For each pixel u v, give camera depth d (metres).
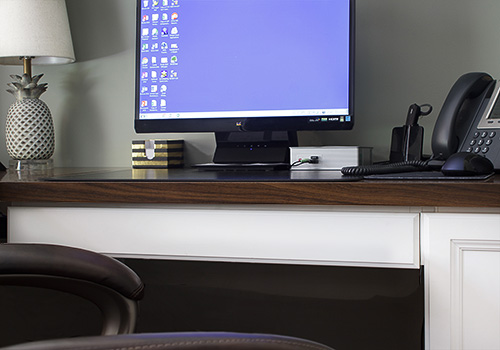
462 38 1.44
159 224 0.98
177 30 1.37
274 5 1.32
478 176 0.93
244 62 1.34
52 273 0.79
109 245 1.00
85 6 1.65
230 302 1.11
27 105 1.50
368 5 1.48
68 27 1.57
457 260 0.89
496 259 0.88
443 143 1.17
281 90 1.32
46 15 1.51
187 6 1.37
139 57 1.39
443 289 0.90
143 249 0.98
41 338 1.12
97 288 0.80
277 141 1.37
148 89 1.39
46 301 1.12
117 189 0.97
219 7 1.35
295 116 1.31
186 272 1.12
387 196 0.89
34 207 1.02
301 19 1.31
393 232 0.91
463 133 1.18
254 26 1.33
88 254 0.81
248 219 0.95
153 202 0.96
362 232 0.92
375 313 1.05
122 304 0.81
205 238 0.96
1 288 1.13
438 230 0.89
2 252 0.78
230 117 1.34
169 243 0.98
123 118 1.64
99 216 1.00
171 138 1.61
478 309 0.89
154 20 1.38
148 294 1.13
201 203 0.95
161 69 1.38
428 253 0.90
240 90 1.34
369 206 0.92
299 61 1.31
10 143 1.50
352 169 1.04
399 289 1.04
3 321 1.13
